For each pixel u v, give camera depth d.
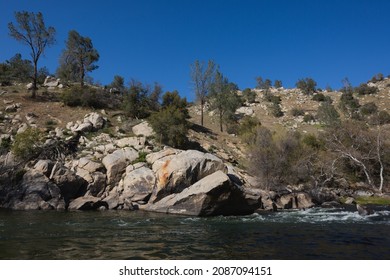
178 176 25.48
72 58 62.59
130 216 20.89
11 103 42.03
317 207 28.05
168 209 23.16
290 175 33.50
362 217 20.58
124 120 43.41
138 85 48.34
